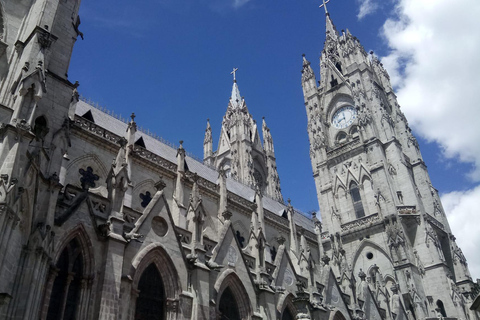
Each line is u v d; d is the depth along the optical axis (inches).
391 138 3144.7
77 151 1711.4
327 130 3585.1
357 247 2864.2
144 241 1289.4
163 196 1430.9
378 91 3469.5
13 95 1053.2
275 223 2541.8
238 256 1633.9
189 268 1391.5
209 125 4722.0
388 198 2861.7
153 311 1266.0
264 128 4534.9
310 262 2037.4
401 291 2527.1
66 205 1182.3
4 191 849.5
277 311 1695.4
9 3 1269.7
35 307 922.7
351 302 2175.2
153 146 2298.2
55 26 1333.7
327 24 4256.9
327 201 3216.0
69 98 1293.1
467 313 2503.7
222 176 2245.3
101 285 1105.4
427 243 2669.8
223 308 1503.4
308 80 3890.3
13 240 900.6
